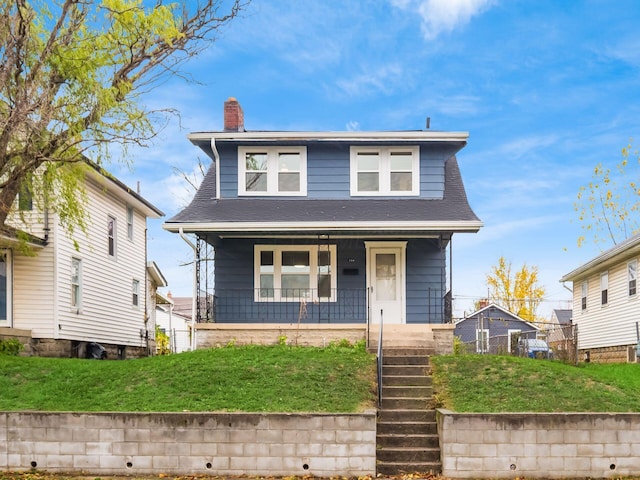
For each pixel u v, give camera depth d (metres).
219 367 12.41
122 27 14.07
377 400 11.11
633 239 22.12
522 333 25.16
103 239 22.97
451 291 17.56
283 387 11.38
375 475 9.41
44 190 15.17
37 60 13.76
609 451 9.38
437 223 16.50
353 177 18.92
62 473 9.52
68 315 19.91
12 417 9.66
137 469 9.51
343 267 18.50
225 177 19.03
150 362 13.40
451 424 9.44
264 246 18.48
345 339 16.12
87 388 11.66
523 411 10.42
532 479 9.31
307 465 9.44
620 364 19.03
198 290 17.17
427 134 18.56
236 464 9.46
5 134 13.41
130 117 13.96
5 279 19.27
